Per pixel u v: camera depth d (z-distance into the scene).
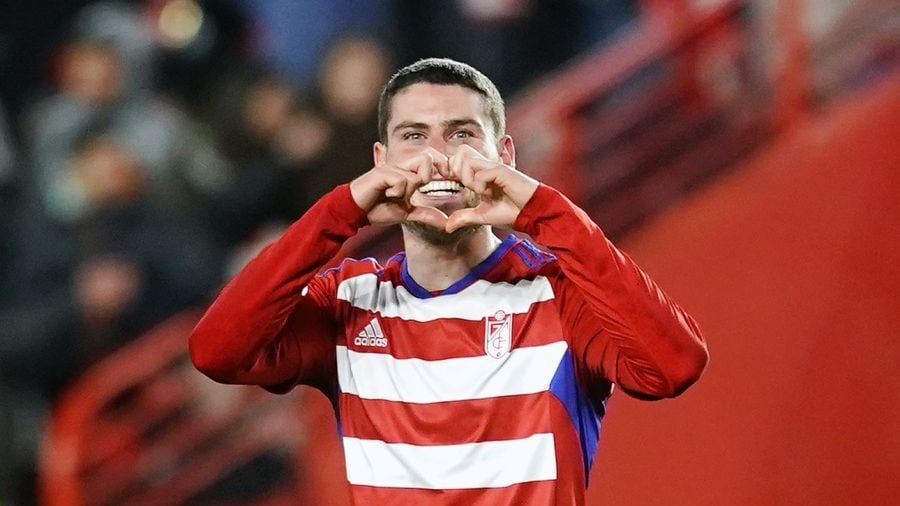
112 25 27.58
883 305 20.72
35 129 28.30
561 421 11.43
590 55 27.22
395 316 11.90
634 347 10.92
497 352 11.59
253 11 29.25
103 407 24.80
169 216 26.36
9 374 25.12
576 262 10.96
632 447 21.50
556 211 10.98
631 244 22.08
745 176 21.42
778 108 21.59
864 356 20.81
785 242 21.14
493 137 11.83
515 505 11.35
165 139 26.88
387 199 11.39
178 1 28.56
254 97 27.48
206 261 26.17
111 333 25.34
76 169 26.30
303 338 11.90
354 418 11.83
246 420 24.53
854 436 20.88
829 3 22.33
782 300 21.11
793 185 21.16
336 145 25.53
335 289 12.20
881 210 20.77
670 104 23.27
